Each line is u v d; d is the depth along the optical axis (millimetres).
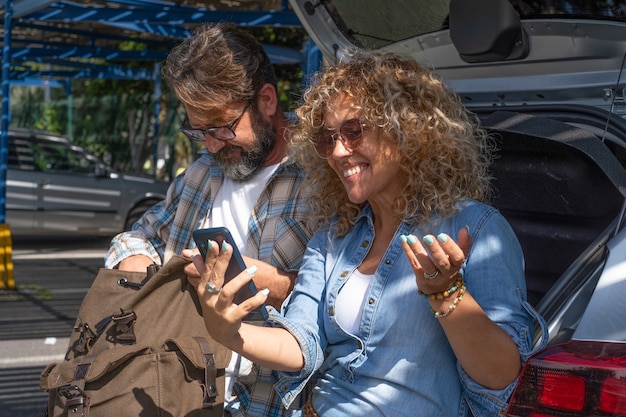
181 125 2662
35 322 8305
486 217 2045
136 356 2291
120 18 10398
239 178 2656
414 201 2104
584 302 1974
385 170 2092
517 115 2678
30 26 13219
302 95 2312
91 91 20219
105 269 2469
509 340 1875
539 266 2750
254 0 10398
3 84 10484
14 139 12922
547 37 2777
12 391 6109
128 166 18844
